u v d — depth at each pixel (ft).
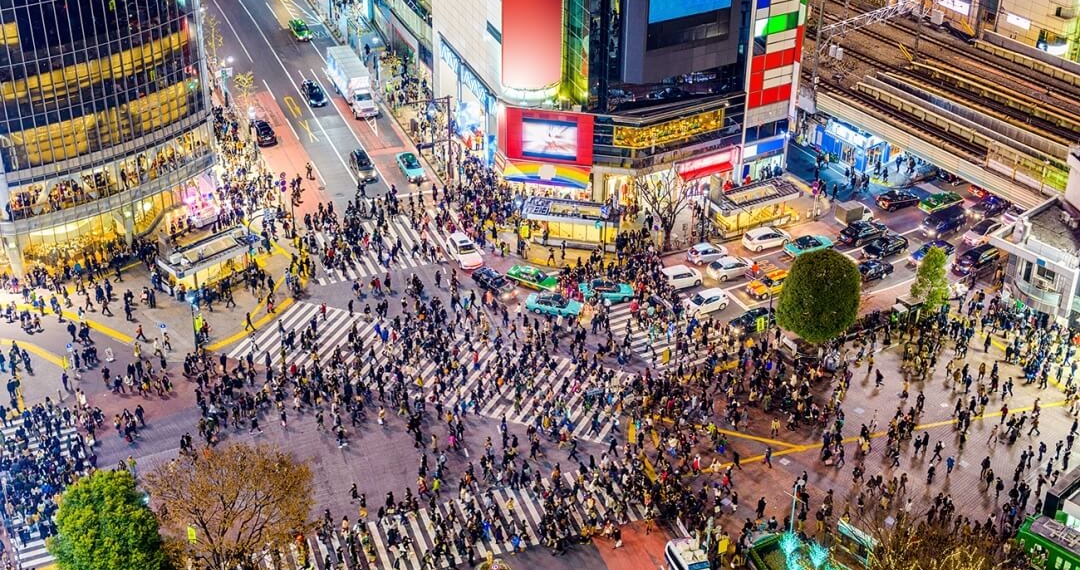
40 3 329.31
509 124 388.37
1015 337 325.21
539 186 398.83
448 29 428.97
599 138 382.42
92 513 220.64
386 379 312.29
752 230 377.09
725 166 400.88
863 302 345.31
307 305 347.36
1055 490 258.57
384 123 460.14
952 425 298.76
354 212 388.78
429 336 327.67
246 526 250.98
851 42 471.62
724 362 319.88
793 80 399.03
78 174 356.18
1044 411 303.07
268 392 306.96
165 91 370.12
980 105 413.80
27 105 338.13
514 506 271.08
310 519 268.62
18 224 349.00
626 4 359.66
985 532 254.47
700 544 257.14
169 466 257.75
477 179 407.64
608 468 279.28
